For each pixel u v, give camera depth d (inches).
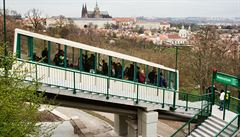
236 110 900.0
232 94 1535.4
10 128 474.6
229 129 794.8
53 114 1333.7
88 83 851.4
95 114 1448.1
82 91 836.6
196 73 1774.1
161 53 2420.0
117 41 3535.9
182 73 1929.1
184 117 1001.5
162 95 966.4
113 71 909.2
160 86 982.4
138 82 940.0
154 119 930.7
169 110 962.7
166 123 1316.4
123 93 903.1
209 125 857.5
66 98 862.5
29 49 797.2
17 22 3065.9
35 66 711.7
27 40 795.4
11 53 598.9
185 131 903.1
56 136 1094.4
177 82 1034.1
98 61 889.5
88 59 877.2
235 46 1892.2
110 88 881.5
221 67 1759.4
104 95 867.4
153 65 970.7
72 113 1440.7
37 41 808.3
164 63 2102.6
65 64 840.9
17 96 511.5
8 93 505.7
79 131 1153.4
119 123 1110.4
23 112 522.3
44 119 1219.2
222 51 1841.8
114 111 948.6
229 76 856.3
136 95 922.1
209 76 1728.6
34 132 563.5
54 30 3405.5
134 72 935.7
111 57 904.3
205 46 1839.3
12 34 1926.7
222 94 917.8
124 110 956.0
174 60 2062.0
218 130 820.0
